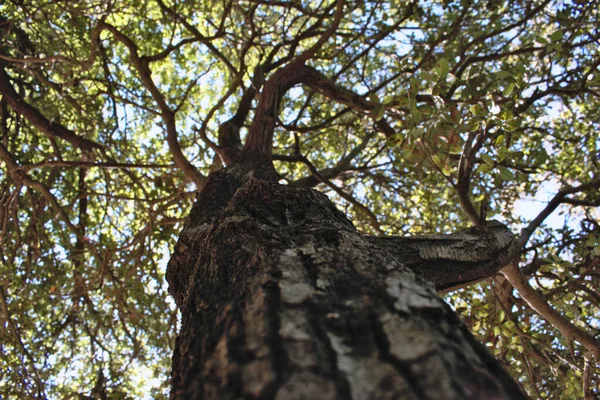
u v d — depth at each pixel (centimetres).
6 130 637
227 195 284
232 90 545
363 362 79
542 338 425
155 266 605
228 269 131
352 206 677
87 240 559
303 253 124
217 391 81
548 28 599
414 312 90
